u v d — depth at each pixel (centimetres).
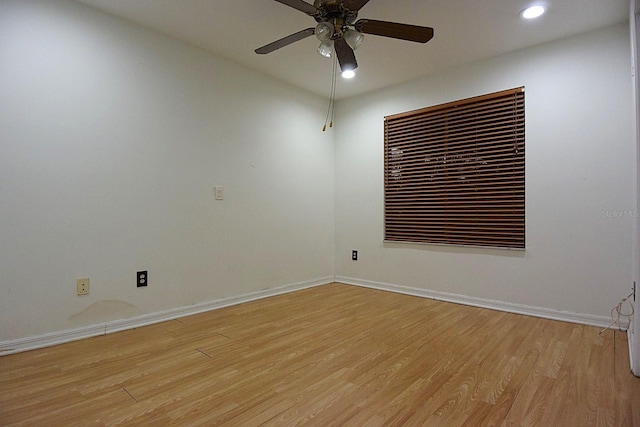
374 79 391
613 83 278
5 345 222
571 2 245
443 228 370
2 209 221
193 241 317
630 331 235
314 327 281
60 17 242
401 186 404
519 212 321
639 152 194
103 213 263
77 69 250
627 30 272
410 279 396
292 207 412
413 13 260
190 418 155
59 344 241
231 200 348
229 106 346
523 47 315
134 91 279
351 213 450
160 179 295
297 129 416
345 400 171
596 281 285
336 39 224
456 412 160
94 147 258
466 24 275
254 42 310
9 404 165
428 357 222
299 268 420
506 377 195
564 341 249
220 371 202
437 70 366
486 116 340
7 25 222
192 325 285
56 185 241
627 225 272
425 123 382
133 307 279
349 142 452
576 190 293
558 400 170
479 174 345
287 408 164
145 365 209
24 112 228
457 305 350
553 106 304
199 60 321
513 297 325
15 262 226
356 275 446
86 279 254
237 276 354
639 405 165
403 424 152
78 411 160
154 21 277
